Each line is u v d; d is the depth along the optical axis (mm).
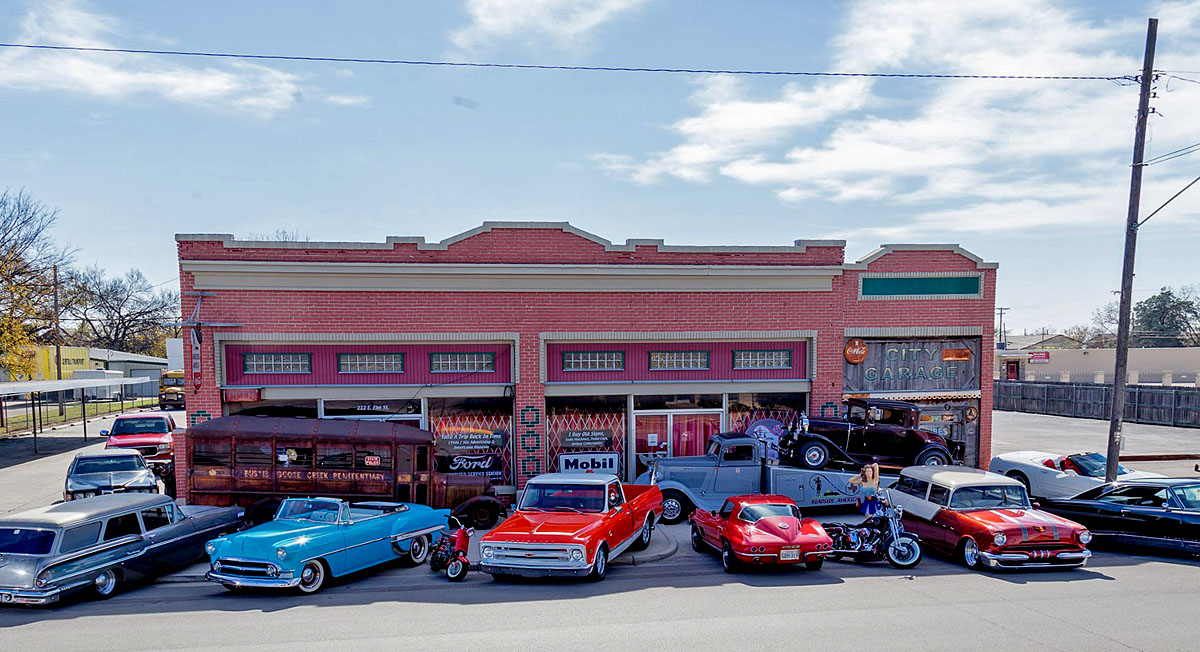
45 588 9805
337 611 9781
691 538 14500
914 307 19469
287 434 14273
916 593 10484
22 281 38406
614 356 18500
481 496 15156
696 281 18531
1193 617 9133
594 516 12008
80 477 16984
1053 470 17812
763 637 8367
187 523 12398
